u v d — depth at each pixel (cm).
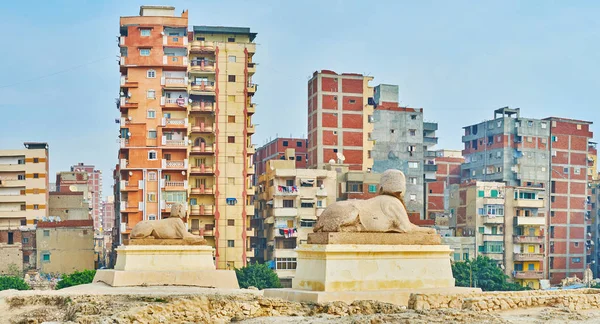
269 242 10562
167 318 2797
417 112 12744
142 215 9756
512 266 11681
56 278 10419
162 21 10019
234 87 10138
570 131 13588
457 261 10650
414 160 12619
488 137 13675
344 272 2881
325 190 10469
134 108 9881
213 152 10012
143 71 9938
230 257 9919
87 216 12750
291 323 2497
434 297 2852
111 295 3700
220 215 9944
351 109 11656
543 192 12150
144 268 4559
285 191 10338
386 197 3092
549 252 13062
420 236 3092
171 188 9806
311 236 2972
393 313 2619
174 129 9912
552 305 3008
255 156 15175
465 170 14275
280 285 9412
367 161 11631
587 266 13762
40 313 3497
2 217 11706
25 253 10888
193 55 10212
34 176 11844
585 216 13450
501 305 2875
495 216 11625
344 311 2716
